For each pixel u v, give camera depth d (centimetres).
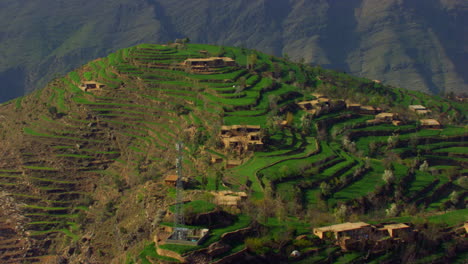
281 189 18112
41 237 19525
